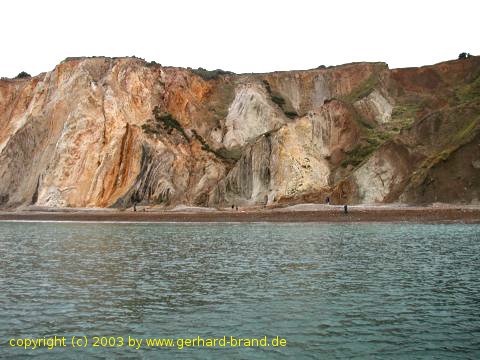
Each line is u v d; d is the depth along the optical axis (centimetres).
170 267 2345
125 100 8506
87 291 1816
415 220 4825
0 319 1461
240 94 8725
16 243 3488
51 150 8312
